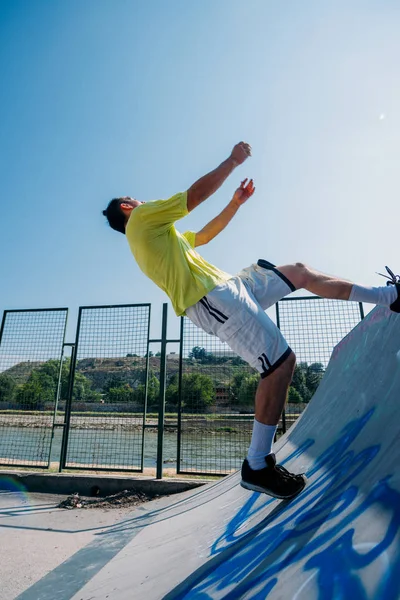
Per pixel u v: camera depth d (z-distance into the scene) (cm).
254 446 184
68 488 536
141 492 511
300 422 410
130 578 227
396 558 100
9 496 517
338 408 303
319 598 109
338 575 112
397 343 248
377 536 115
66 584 245
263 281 194
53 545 332
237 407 565
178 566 213
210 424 567
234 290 182
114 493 524
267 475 187
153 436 1434
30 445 615
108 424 594
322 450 265
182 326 591
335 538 133
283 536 169
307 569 127
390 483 133
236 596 143
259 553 171
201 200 190
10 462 614
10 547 328
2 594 237
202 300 183
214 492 386
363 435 211
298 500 199
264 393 178
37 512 445
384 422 194
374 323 324
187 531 286
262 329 176
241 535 211
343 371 364
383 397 222
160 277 192
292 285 193
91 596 217
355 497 150
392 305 183
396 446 153
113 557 288
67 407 602
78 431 601
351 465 187
